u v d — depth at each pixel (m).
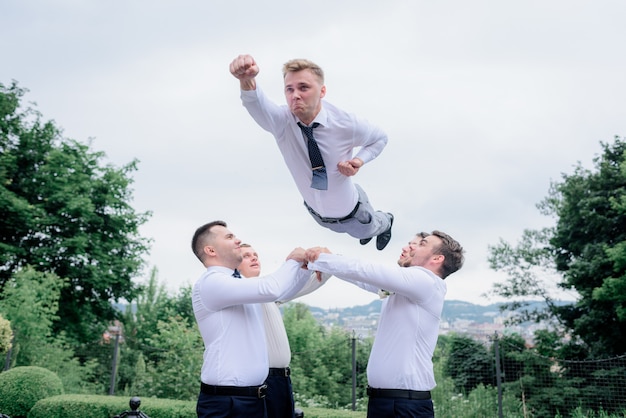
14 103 20.36
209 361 3.35
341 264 3.45
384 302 3.88
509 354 12.85
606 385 10.83
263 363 3.42
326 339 13.38
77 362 12.52
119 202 20.89
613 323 14.96
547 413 11.18
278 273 3.43
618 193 15.39
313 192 3.45
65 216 19.72
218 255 3.60
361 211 3.65
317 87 3.05
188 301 21.80
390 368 3.49
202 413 3.29
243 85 2.94
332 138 3.16
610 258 13.93
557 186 17.00
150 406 7.70
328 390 11.95
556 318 17.78
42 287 14.23
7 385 8.62
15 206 18.25
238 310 3.44
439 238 3.86
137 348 14.44
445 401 10.11
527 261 18.39
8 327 10.38
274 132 3.21
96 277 19.06
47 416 8.05
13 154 20.19
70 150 20.86
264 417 3.38
